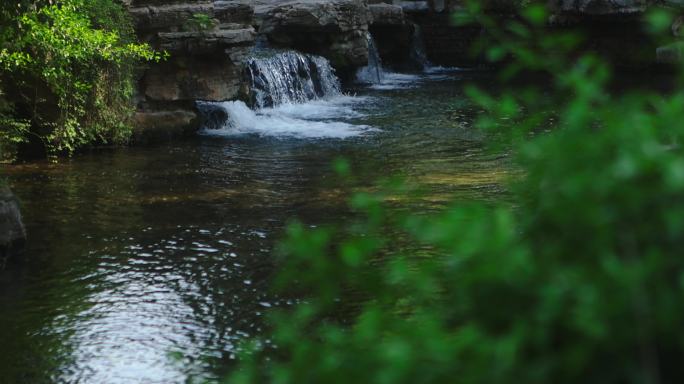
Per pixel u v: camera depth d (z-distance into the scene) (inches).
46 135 770.2
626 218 91.5
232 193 644.1
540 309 88.7
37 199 621.6
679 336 85.4
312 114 1036.5
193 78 883.4
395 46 1483.8
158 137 855.7
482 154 775.1
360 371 96.0
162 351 371.6
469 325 94.3
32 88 762.2
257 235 533.3
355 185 663.8
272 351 364.8
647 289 87.4
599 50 1433.3
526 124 119.6
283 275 117.1
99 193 641.6
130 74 820.0
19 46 670.5
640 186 92.0
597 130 101.8
